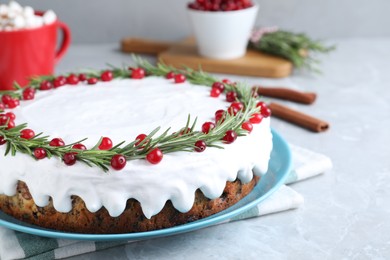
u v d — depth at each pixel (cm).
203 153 59
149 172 57
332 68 114
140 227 59
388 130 89
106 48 125
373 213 68
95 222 58
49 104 71
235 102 70
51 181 58
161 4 127
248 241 63
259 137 65
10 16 91
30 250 59
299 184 74
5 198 62
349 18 131
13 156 60
